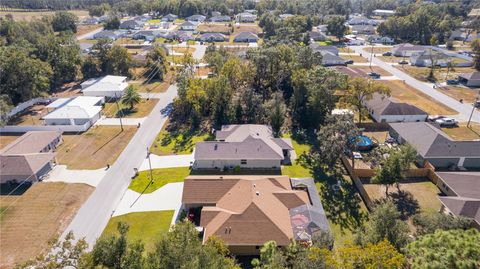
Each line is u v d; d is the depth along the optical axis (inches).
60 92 3656.5
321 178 2091.5
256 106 2741.1
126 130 2736.2
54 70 3784.5
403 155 1883.6
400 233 1293.1
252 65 3100.4
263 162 2190.0
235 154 2178.9
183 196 1779.0
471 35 5900.6
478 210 1572.3
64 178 2089.1
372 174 2064.5
